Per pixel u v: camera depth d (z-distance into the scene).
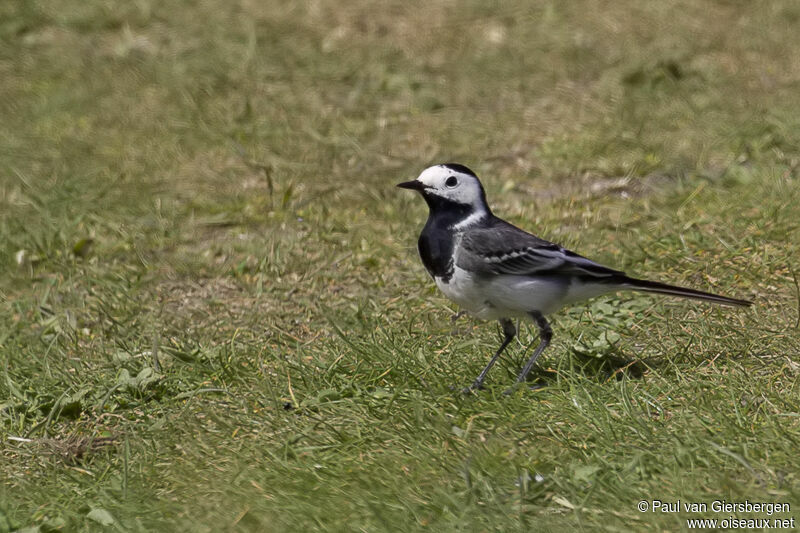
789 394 9.23
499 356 10.44
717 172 15.48
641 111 17.77
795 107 17.31
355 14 22.39
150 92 19.45
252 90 19.41
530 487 7.83
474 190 9.88
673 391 9.41
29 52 21.25
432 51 20.83
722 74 19.05
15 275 13.49
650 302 11.66
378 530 7.41
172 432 9.29
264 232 14.58
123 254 14.09
